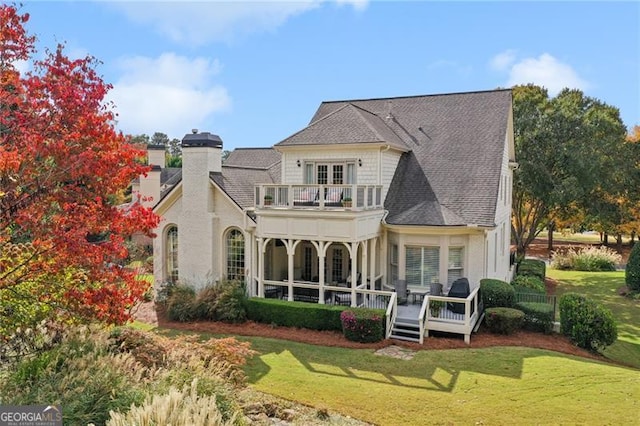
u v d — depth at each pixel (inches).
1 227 331.9
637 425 369.1
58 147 324.2
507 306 671.8
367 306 689.0
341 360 538.0
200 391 338.6
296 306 676.7
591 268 1363.2
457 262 725.9
